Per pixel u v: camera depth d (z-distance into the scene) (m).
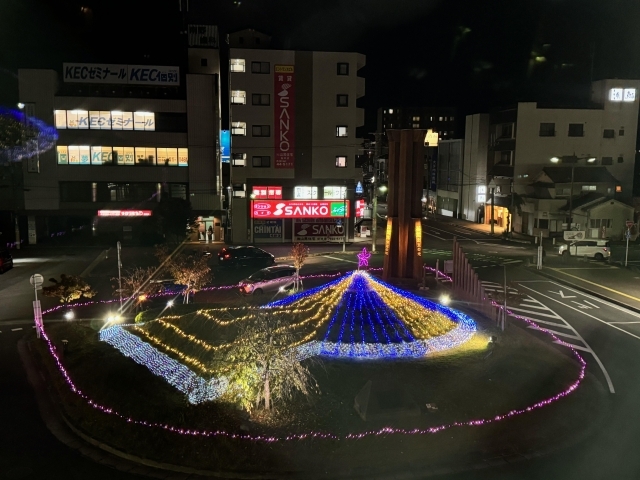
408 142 25.23
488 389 13.91
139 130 48.16
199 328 17.55
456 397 13.34
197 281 23.47
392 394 12.34
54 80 46.84
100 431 11.77
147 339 17.75
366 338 18.06
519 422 12.30
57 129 46.97
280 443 11.06
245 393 12.70
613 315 23.86
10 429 12.28
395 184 25.75
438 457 10.86
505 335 19.12
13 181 44.59
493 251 45.19
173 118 49.03
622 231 52.16
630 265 37.84
